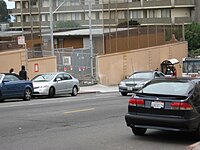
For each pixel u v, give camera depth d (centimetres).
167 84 1178
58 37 5394
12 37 5041
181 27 6216
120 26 6206
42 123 1446
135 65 4788
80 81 4147
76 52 4434
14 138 1172
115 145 1093
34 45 5006
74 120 1534
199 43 6912
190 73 3725
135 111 1166
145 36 5153
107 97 2733
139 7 8162
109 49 4569
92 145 1087
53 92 2800
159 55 5275
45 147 1055
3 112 1752
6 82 2370
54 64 3691
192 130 1114
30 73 3431
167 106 1117
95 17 8400
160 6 7956
